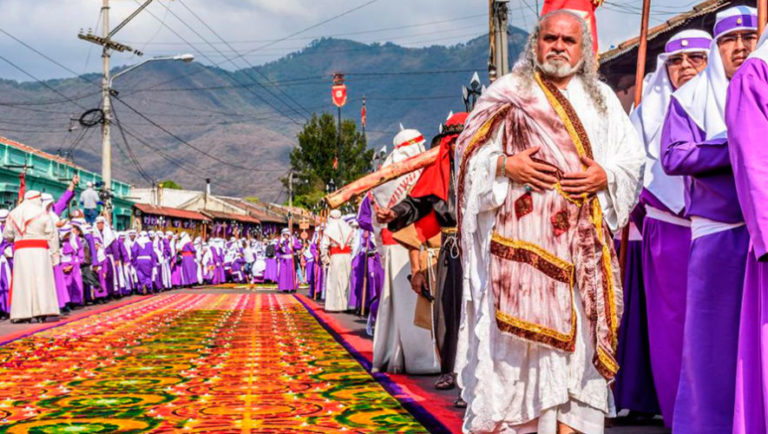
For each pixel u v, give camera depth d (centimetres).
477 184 369
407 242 616
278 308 1655
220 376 678
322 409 530
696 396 356
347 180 5878
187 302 1922
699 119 379
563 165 363
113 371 712
